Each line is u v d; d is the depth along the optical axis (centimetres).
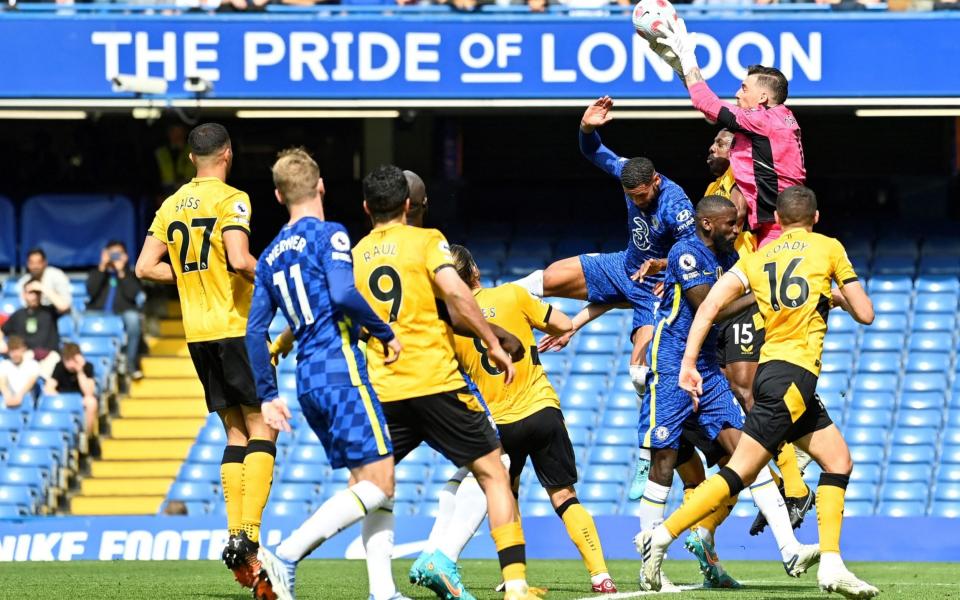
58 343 5994
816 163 6988
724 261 2936
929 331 6209
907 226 6738
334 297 2098
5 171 6856
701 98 3075
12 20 5475
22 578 3419
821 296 2534
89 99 5500
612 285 3419
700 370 2898
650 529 2830
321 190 2259
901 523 4719
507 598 2316
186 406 6119
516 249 6788
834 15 5422
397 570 3891
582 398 6028
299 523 4747
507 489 2333
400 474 5634
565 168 7106
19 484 5559
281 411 2169
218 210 2633
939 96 5419
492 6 5638
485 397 2747
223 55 5500
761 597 2712
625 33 5491
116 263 6266
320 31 5509
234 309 2645
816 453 2592
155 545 4681
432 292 2275
